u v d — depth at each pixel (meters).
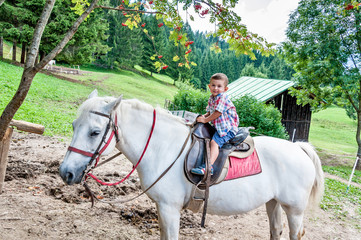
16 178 4.98
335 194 7.63
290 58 15.73
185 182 2.79
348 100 16.39
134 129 2.76
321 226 5.19
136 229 3.97
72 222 3.82
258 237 4.40
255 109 12.25
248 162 3.00
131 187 5.48
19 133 8.27
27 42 22.73
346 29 13.50
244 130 3.11
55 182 5.13
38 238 3.32
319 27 13.89
